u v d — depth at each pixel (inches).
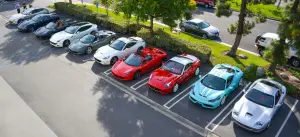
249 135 415.2
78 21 952.9
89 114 452.1
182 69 537.3
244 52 734.5
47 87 529.7
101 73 594.2
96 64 636.7
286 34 490.0
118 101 492.1
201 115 460.1
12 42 755.4
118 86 543.2
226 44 792.3
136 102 491.2
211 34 826.2
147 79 574.2
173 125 433.1
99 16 909.8
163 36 749.3
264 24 976.9
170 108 476.7
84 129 417.1
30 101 482.9
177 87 527.8
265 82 494.3
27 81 549.3
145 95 514.0
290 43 518.9
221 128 429.1
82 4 1150.3
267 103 438.6
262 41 710.5
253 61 668.7
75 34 748.6
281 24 514.0
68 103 480.4
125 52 649.0
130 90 530.0
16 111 455.5
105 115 451.2
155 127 426.9
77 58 665.6
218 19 1034.1
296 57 656.4
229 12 649.0
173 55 688.4
